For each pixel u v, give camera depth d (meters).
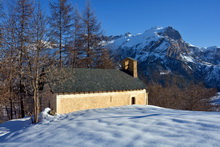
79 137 3.81
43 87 13.62
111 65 25.89
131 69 19.30
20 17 14.03
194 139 3.14
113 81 16.42
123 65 20.69
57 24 18.92
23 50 9.96
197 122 4.24
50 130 4.94
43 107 13.76
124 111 7.62
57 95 12.59
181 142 3.05
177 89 28.23
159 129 3.92
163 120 4.81
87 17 23.67
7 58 11.82
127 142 3.25
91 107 14.12
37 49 8.87
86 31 23.53
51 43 9.93
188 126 3.99
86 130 4.31
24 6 14.51
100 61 24.97
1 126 9.13
